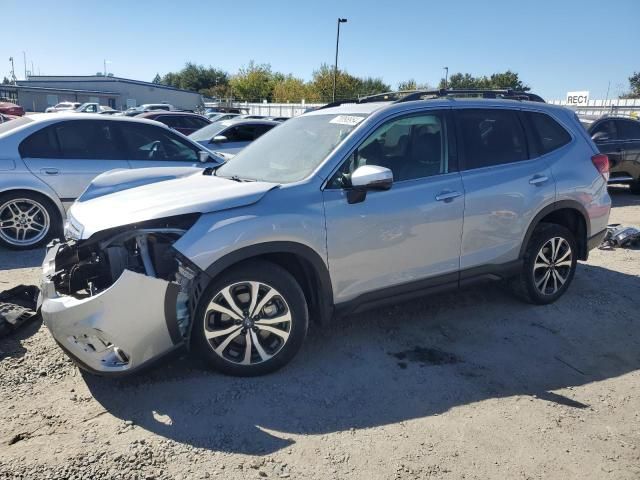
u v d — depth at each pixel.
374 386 3.48
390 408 3.24
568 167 4.73
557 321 4.57
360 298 3.82
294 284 3.52
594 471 2.73
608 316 4.71
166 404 3.21
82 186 6.79
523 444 2.93
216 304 3.34
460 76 66.31
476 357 3.91
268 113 43.34
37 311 3.72
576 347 4.11
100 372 3.15
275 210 3.44
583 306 4.92
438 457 2.80
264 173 4.04
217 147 11.16
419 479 2.64
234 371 3.47
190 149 7.60
